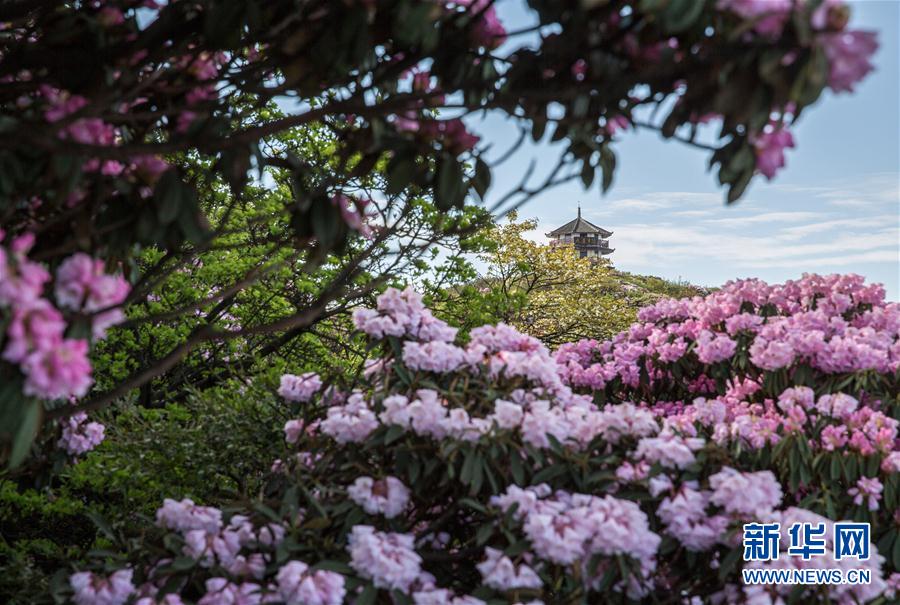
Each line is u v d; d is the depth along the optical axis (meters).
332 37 1.51
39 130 1.44
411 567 1.94
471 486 2.22
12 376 1.33
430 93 1.56
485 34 1.71
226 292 2.03
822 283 3.79
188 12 1.67
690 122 1.47
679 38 1.44
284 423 3.13
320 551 2.09
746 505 2.08
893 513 2.54
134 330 4.12
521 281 8.27
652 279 14.95
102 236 1.71
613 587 2.07
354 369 4.22
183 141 1.55
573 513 2.00
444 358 2.46
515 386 2.49
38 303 1.31
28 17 1.82
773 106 1.25
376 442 2.27
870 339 3.26
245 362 4.48
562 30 1.46
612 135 1.72
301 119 1.58
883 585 2.10
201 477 3.06
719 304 3.79
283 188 4.45
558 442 2.27
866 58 1.14
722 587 2.23
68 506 3.07
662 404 3.71
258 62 1.79
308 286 4.41
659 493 2.21
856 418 2.71
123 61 1.66
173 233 1.71
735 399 3.25
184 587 2.07
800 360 3.16
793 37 1.17
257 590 1.91
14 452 1.34
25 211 1.74
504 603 1.90
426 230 4.17
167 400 4.51
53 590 2.04
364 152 1.84
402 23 1.42
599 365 3.83
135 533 2.77
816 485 2.68
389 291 2.64
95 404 1.74
